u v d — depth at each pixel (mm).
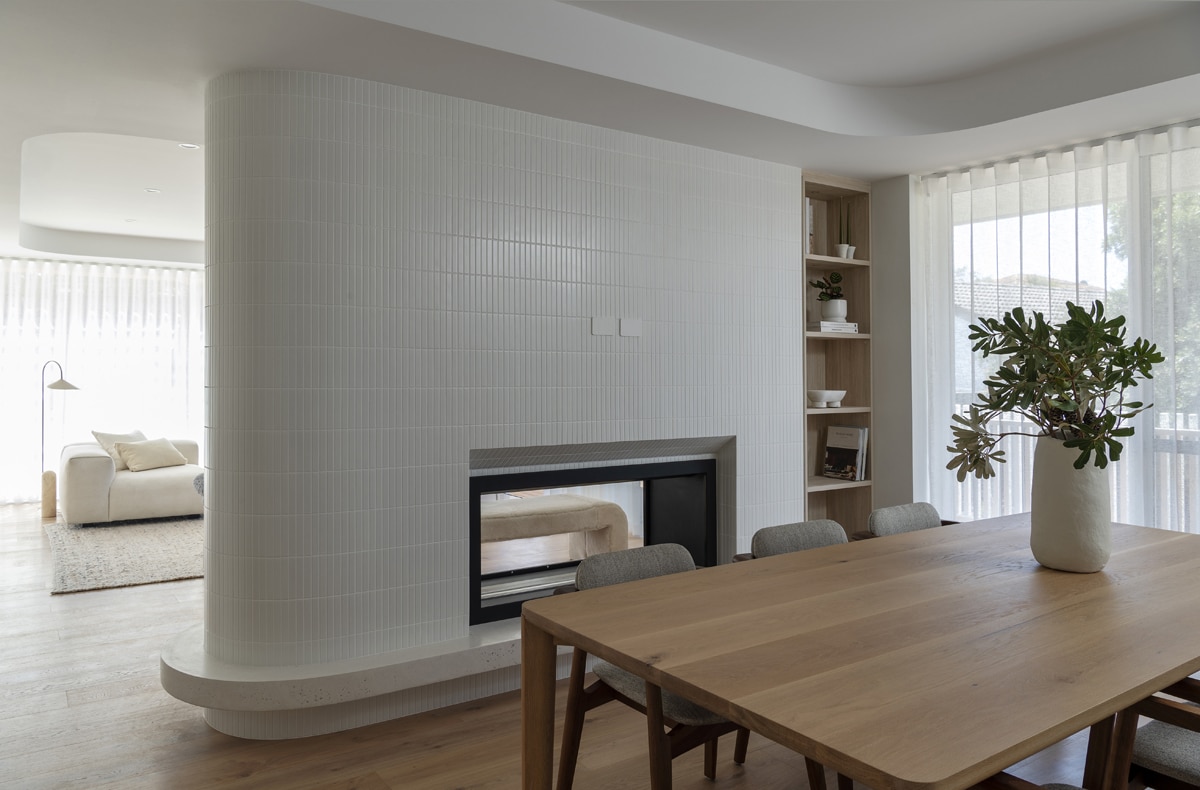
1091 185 3611
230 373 2689
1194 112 3236
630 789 2299
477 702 2986
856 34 2975
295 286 2668
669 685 1258
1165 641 1404
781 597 1714
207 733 2707
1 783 2350
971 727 1048
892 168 4090
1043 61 3197
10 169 4031
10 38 2402
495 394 3053
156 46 2471
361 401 2775
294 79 2668
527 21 2605
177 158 4664
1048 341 1896
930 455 4215
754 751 2559
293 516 2678
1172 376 3385
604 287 3336
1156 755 1549
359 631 2785
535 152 3158
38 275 7465
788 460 3971
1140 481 3479
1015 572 1932
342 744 2627
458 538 2986
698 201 3643
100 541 5613
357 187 2764
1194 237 3316
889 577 1888
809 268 4418
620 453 3488
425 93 2902
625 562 2037
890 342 4324
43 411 7438
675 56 2959
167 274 7922
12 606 4090
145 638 3621
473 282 3004
